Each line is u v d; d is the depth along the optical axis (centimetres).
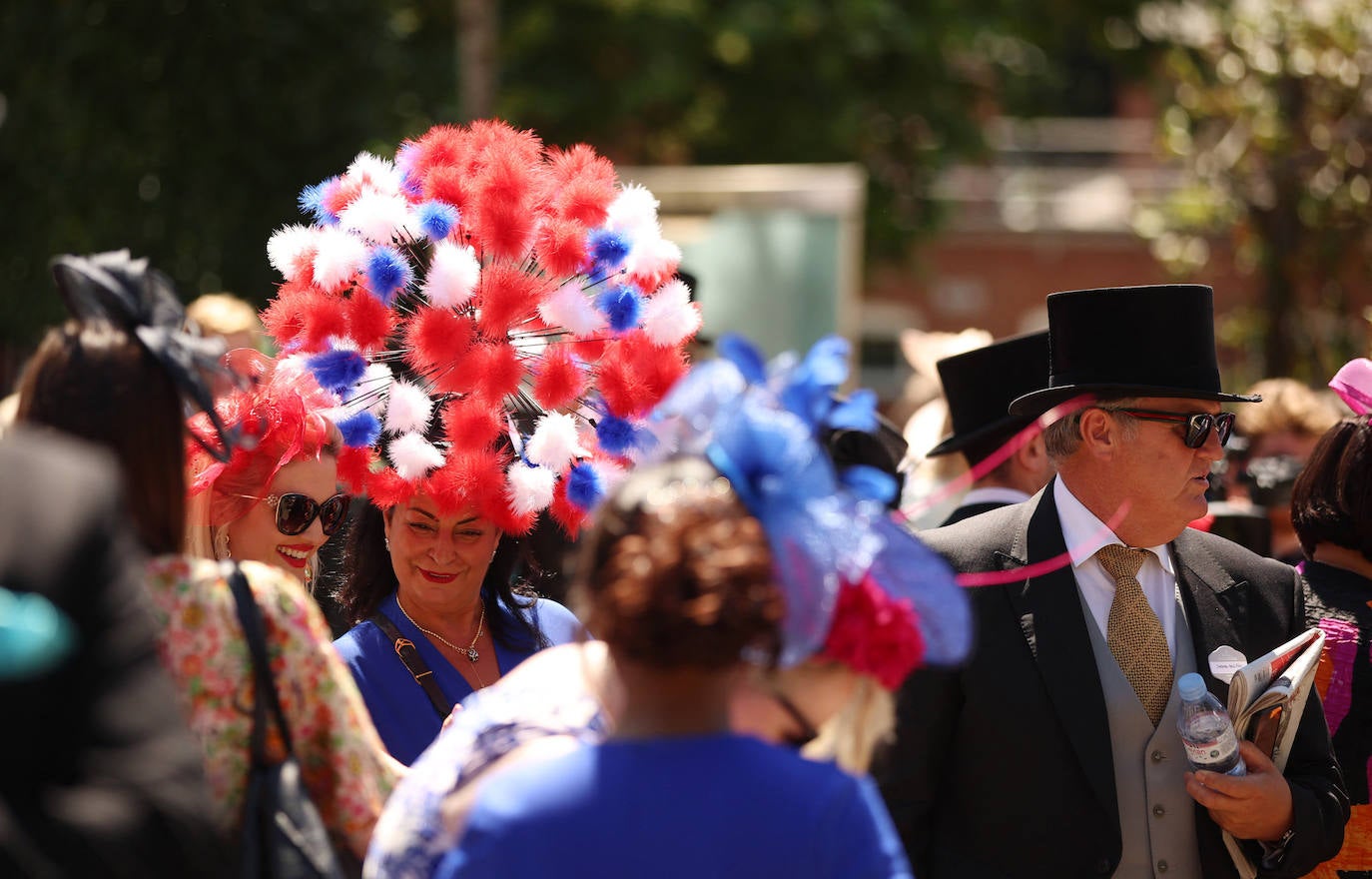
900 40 2961
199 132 1884
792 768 387
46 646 328
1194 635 631
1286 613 654
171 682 362
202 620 442
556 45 2908
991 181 4566
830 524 387
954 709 618
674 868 367
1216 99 2702
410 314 657
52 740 333
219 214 1891
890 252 3469
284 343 652
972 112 3400
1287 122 2603
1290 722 605
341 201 670
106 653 343
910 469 848
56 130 1847
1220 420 632
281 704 455
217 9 1869
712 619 372
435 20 2519
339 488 655
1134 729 615
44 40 1836
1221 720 588
